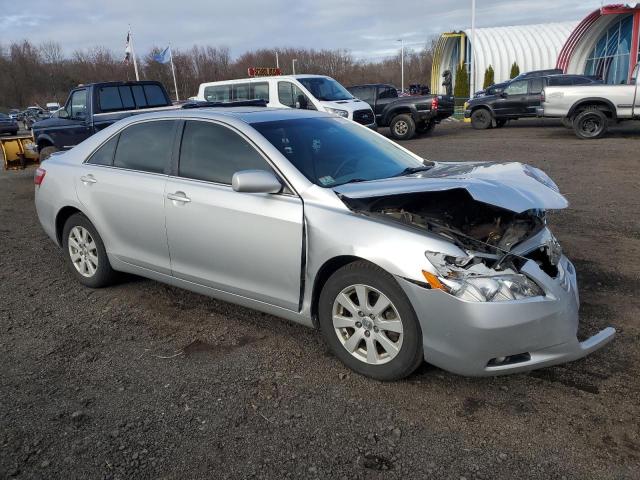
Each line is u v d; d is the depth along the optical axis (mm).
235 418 3045
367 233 3203
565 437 2793
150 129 4504
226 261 3885
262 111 4379
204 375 3502
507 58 34875
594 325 3982
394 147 4598
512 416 2979
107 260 4867
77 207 4859
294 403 3164
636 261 5270
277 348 3824
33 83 75375
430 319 3014
